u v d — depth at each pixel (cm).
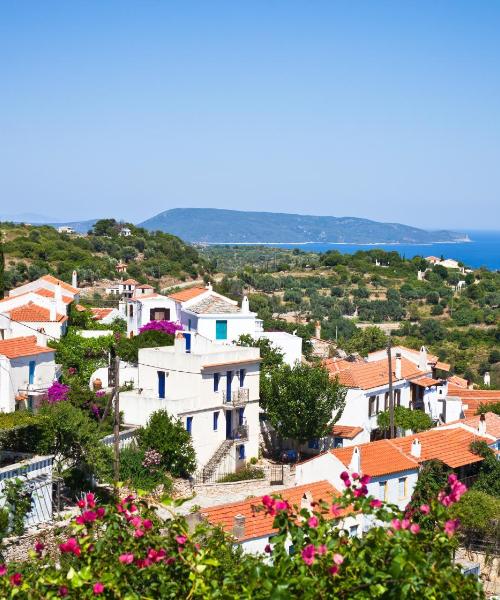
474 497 4206
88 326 8500
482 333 16062
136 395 5434
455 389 7881
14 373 5312
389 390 5803
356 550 1477
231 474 5431
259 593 1446
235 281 19175
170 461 5144
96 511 1709
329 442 5969
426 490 4722
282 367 6219
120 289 14038
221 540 2056
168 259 18900
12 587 1566
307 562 1391
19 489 3722
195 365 5522
